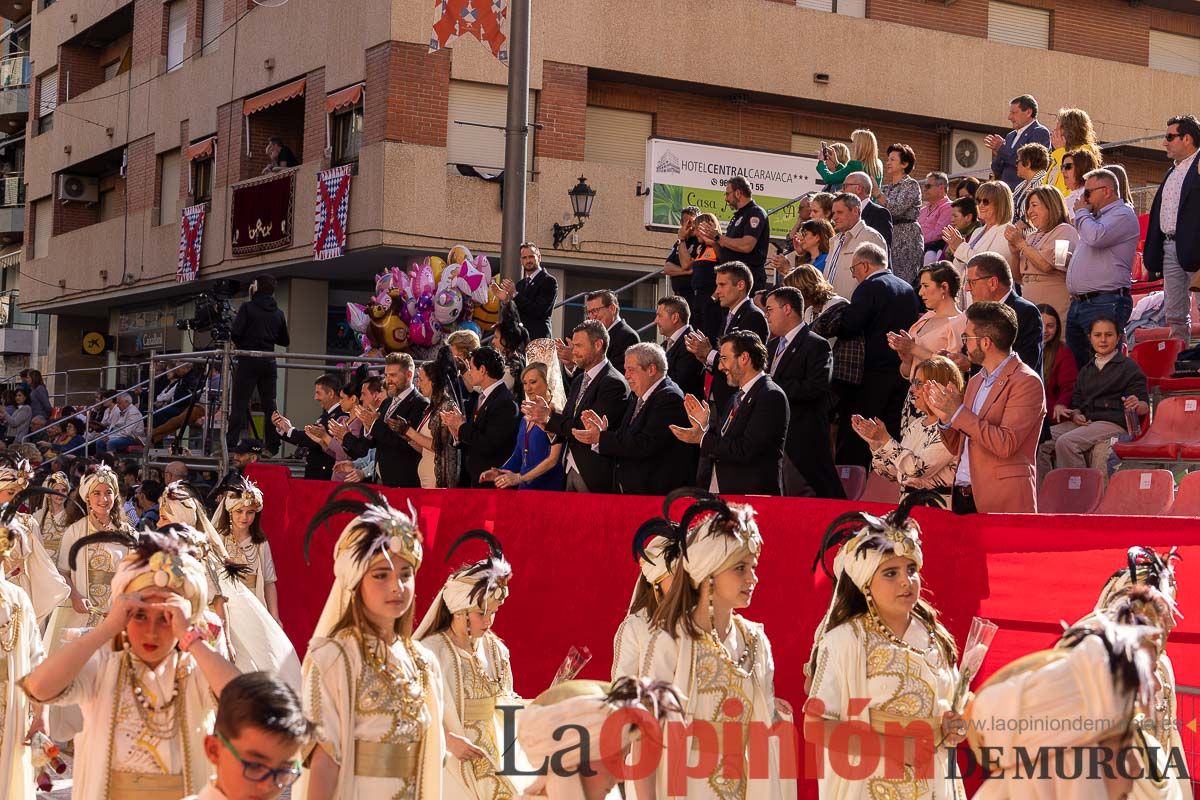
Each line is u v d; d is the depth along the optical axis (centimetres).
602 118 2389
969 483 755
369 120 2189
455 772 629
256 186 2461
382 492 1095
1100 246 1019
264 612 891
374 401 1243
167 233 2803
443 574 1002
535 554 926
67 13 3334
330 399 1438
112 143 3067
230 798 368
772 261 1279
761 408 803
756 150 2034
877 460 767
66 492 1170
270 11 2481
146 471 1698
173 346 2994
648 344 912
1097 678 442
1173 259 1085
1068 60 2695
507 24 1716
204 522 899
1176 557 566
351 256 2247
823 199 1277
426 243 2161
